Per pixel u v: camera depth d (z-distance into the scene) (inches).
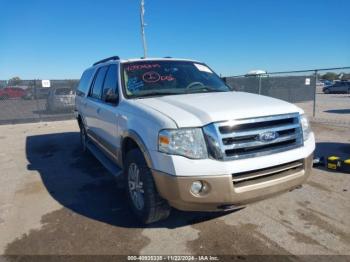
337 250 126.0
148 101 154.9
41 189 208.4
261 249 128.4
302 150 138.3
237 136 123.1
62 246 136.4
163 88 178.1
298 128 139.3
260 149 127.8
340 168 217.2
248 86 677.9
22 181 226.8
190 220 154.7
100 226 152.9
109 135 190.5
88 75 273.7
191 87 183.3
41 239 142.9
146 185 137.6
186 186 120.8
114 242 137.9
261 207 165.9
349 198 174.1
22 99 610.5
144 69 189.2
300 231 141.2
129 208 172.1
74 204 181.0
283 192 136.9
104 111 196.4
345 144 299.0
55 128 507.2
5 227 155.6
